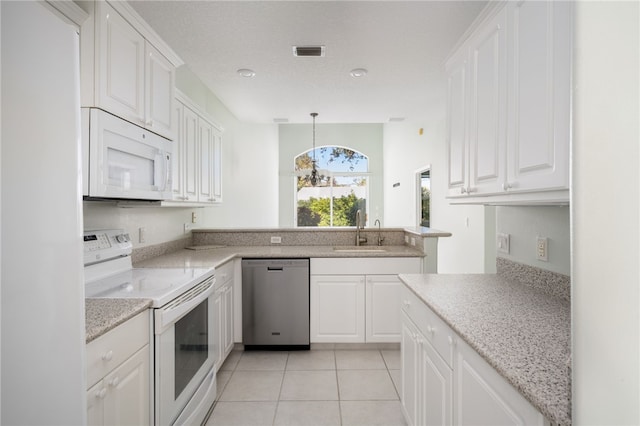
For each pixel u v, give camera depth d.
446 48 2.40
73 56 0.67
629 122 0.36
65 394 0.64
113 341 1.12
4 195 0.53
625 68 0.36
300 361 2.62
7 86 0.54
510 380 0.75
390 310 2.78
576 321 0.42
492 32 1.27
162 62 2.01
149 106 1.86
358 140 7.86
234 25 2.11
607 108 0.38
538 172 1.01
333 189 7.97
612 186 0.38
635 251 0.35
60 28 0.64
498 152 1.23
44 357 0.60
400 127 6.30
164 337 1.39
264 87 3.16
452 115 1.66
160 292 1.46
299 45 2.35
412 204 5.58
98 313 1.18
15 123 0.55
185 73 3.06
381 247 3.20
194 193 2.65
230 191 4.47
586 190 0.41
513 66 1.14
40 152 0.60
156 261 2.34
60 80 0.64
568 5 0.88
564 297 1.35
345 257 2.78
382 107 3.79
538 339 0.96
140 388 1.29
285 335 2.78
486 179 1.33
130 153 1.67
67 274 0.65
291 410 1.99
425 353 1.41
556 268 1.40
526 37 1.07
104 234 1.85
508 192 1.18
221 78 2.94
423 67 2.71
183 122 2.43
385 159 7.62
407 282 1.67
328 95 3.39
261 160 6.21
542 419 0.68
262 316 2.77
